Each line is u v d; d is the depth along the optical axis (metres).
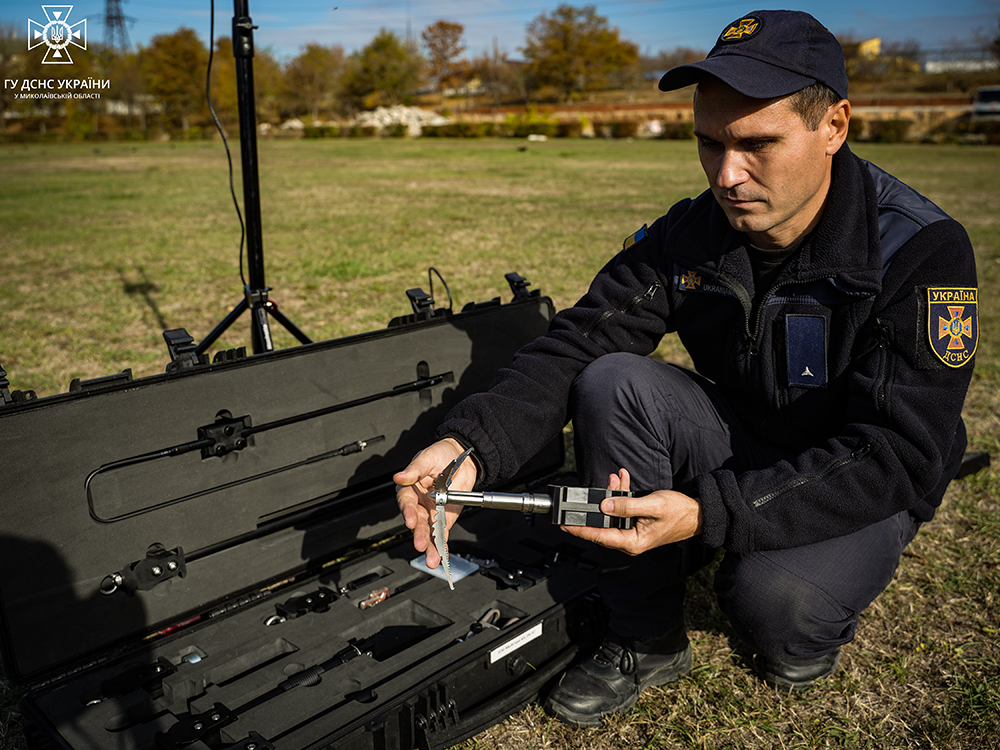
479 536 2.32
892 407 1.46
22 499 1.54
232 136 59.78
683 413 1.75
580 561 2.15
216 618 1.86
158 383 1.70
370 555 2.17
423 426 2.25
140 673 1.65
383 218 11.40
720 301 1.75
